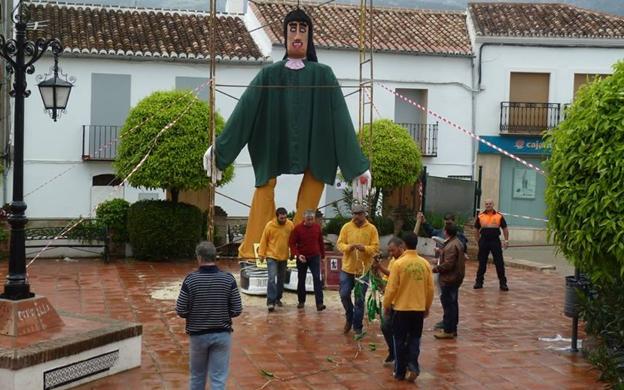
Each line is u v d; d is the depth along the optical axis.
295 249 12.48
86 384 8.33
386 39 24.94
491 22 25.86
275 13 25.05
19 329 8.41
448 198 22.81
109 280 15.45
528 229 26.23
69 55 22.05
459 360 9.69
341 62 24.12
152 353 9.73
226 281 7.03
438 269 10.81
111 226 18.86
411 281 8.57
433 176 23.62
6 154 21.48
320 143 14.20
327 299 13.41
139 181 18.28
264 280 13.62
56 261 18.20
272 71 14.04
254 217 14.27
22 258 8.85
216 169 14.16
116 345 8.71
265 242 12.55
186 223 18.39
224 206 23.77
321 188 14.33
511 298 14.32
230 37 24.25
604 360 8.82
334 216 24.12
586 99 9.07
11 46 9.02
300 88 14.01
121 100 22.62
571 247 9.13
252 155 14.37
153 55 22.56
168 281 15.43
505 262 19.31
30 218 22.20
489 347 10.40
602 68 25.73
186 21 24.75
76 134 22.42
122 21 24.03
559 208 9.17
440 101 25.16
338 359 9.62
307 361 9.51
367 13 26.11
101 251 18.84
